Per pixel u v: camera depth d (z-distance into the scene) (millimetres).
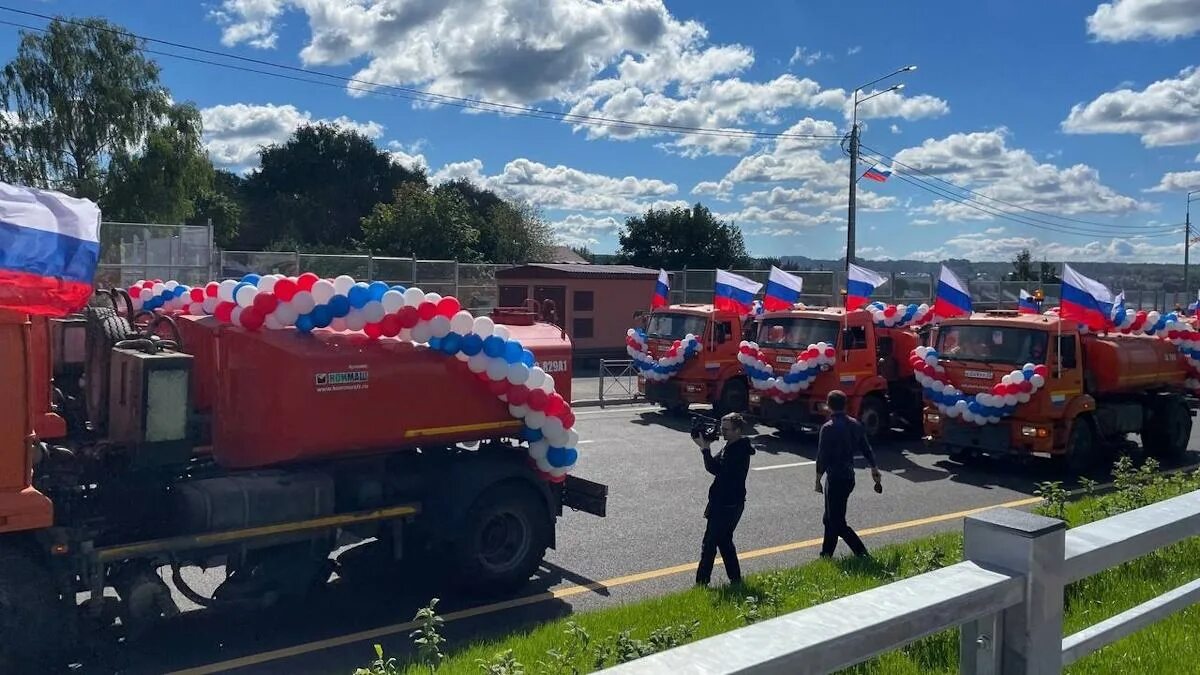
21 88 37844
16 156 37719
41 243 4797
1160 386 15922
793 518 10766
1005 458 15289
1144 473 9891
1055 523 2254
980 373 14000
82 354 6637
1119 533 2564
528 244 61344
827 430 8570
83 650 5824
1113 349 14500
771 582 7117
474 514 7508
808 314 16891
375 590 7801
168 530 6301
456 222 50656
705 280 32719
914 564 7320
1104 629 2744
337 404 6887
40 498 5301
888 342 17734
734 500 7656
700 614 6359
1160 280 45906
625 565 8703
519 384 7652
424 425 7352
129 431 6070
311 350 6832
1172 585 5629
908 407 17578
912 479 13500
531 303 9781
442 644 6422
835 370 16125
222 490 6371
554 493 8289
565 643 5523
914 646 4840
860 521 10758
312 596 7613
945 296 16078
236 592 6488
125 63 38875
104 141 38688
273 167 75938
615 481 12664
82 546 5652
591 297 30453
